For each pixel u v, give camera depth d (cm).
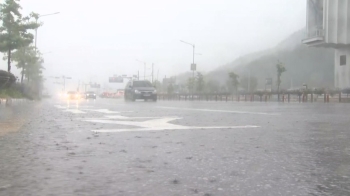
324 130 643
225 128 676
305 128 679
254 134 581
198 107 1800
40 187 254
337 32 4834
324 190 254
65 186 257
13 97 2245
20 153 393
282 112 1270
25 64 4147
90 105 2084
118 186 259
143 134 576
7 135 554
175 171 310
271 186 264
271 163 347
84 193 240
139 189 252
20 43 2727
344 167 331
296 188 259
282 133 596
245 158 372
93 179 278
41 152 400
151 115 1072
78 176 288
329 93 3472
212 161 355
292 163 348
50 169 313
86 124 751
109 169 315
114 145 455
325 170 318
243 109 1546
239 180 281
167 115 1072
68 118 929
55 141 489
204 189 254
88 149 423
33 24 2811
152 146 449
